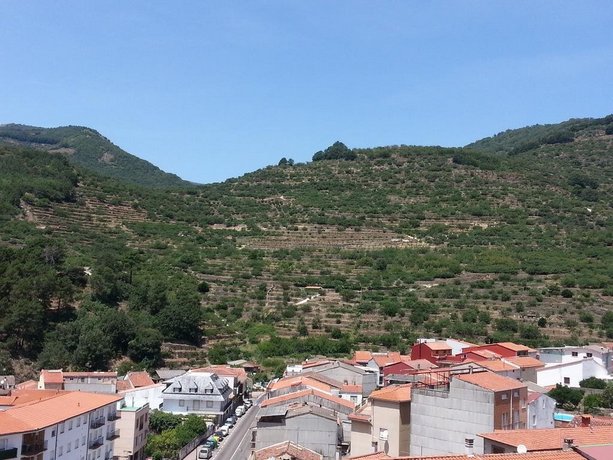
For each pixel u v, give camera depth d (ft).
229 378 474.49
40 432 255.29
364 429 254.06
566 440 177.37
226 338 612.70
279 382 401.49
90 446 301.02
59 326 511.40
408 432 240.12
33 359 488.02
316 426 271.28
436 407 233.35
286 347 590.55
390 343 583.17
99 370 501.56
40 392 328.08
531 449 179.11
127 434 345.51
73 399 306.76
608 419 282.97
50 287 520.01
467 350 447.83
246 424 433.48
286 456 245.24
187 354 565.12
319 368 418.72
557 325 601.21
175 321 581.94
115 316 533.14
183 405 429.38
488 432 203.62
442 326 604.08
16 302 499.51
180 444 355.77
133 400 423.23
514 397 232.53
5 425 245.24
